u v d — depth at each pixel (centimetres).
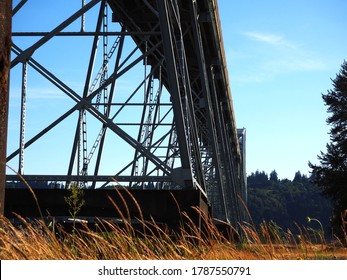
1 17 638
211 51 4875
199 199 2488
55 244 568
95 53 3053
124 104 3134
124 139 2625
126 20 3647
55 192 2556
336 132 6788
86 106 2669
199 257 577
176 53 2925
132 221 2597
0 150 632
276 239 598
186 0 3872
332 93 7038
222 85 5838
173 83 2577
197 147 3144
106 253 571
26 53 2642
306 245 604
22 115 2597
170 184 4941
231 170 6988
